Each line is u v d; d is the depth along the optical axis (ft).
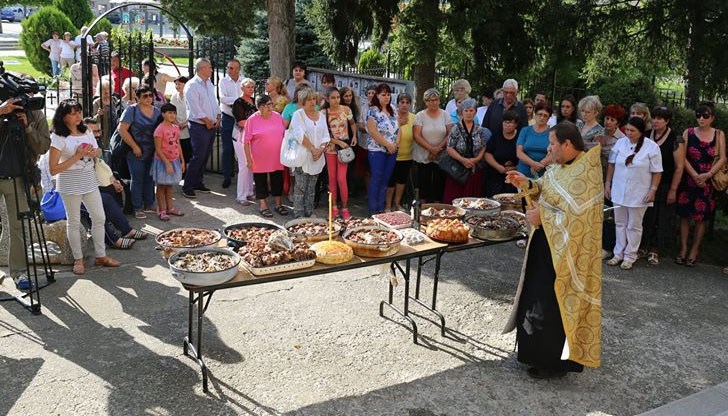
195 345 15.96
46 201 21.26
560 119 24.85
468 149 25.23
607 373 15.65
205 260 14.16
